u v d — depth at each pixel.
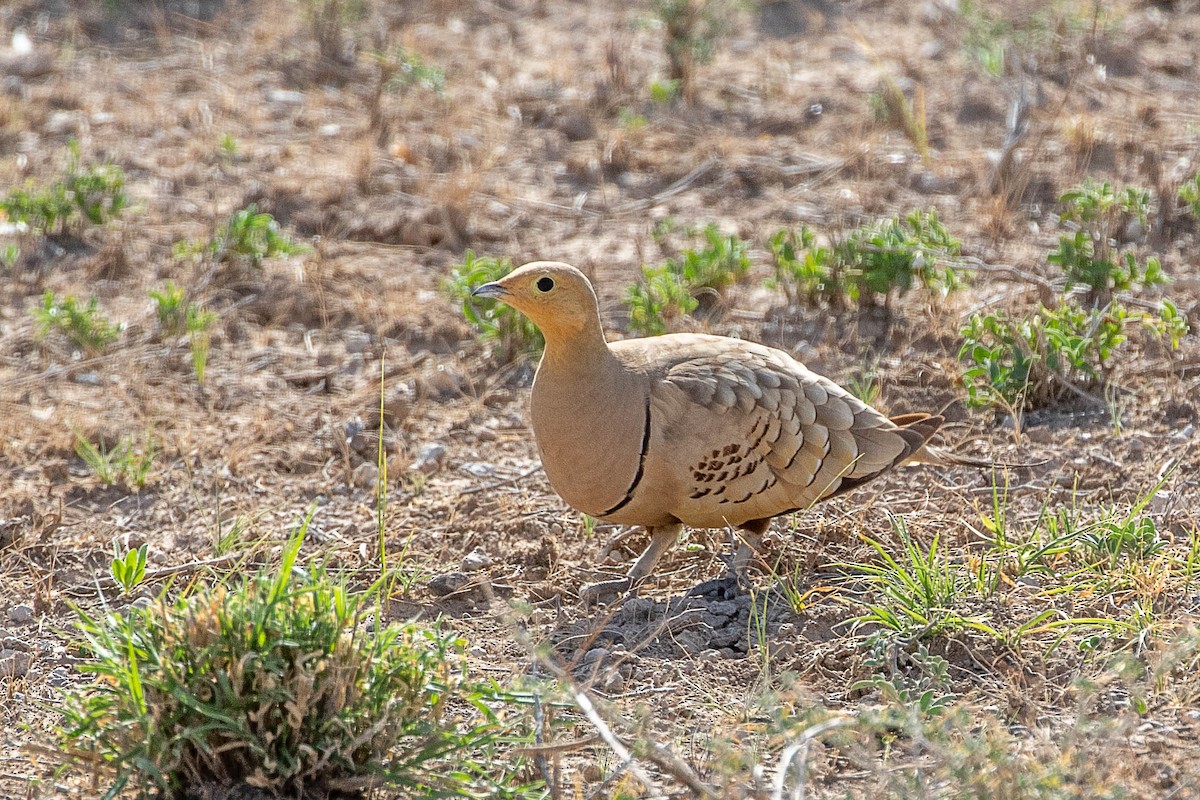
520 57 20.19
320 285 14.16
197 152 17.05
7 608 9.42
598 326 8.93
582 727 7.80
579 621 9.16
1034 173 16.06
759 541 9.77
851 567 9.54
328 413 12.20
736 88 19.06
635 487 9.02
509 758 7.52
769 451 9.15
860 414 9.59
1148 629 8.25
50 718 8.08
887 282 13.09
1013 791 6.49
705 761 7.47
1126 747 7.27
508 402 12.40
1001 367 11.55
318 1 20.59
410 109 18.41
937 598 8.72
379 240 15.34
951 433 11.41
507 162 17.12
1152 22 20.50
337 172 16.61
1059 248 13.50
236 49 20.30
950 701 7.80
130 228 15.35
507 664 8.64
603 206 16.05
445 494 10.96
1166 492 10.17
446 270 14.70
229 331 13.59
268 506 10.83
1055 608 8.73
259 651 6.76
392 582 9.42
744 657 8.66
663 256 14.75
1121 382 11.80
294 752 6.84
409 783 6.79
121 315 13.77
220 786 6.95
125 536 10.41
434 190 15.98
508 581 9.70
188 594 9.24
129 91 18.83
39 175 16.34
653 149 17.41
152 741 6.74
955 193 15.89
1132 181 15.59
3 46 20.11
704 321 13.27
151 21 21.14
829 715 7.36
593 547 10.10
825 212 15.54
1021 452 11.01
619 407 8.87
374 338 13.47
